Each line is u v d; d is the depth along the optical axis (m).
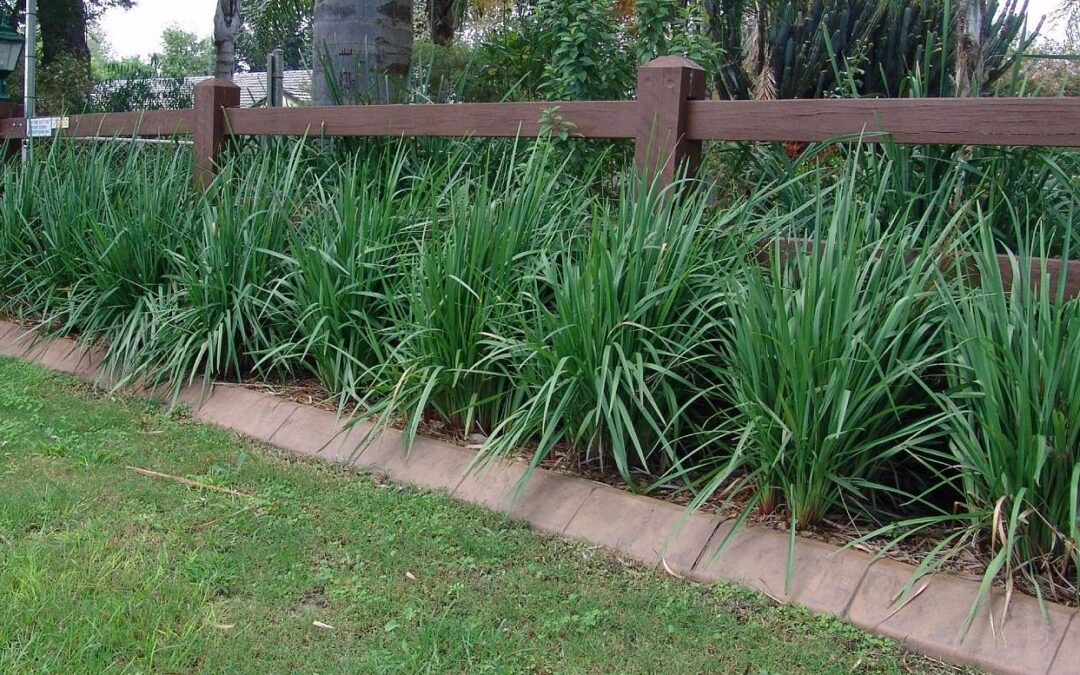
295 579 3.33
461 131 5.49
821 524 3.50
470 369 4.15
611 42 6.41
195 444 4.69
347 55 7.86
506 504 3.88
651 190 4.16
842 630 2.99
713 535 3.47
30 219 7.17
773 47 8.85
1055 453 2.93
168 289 5.90
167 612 3.09
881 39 8.41
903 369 3.25
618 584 3.31
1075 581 3.01
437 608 3.16
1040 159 3.98
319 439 4.62
